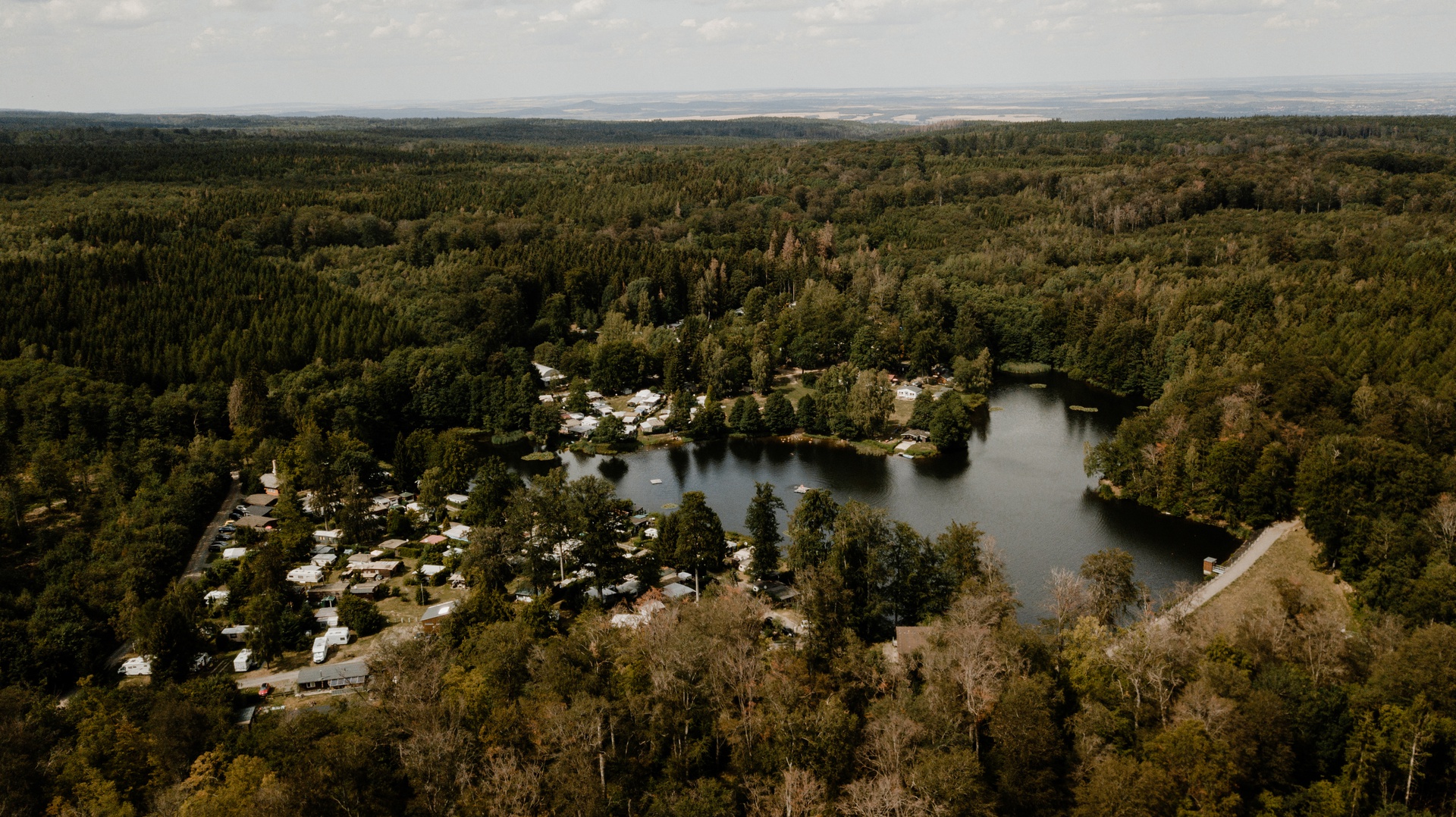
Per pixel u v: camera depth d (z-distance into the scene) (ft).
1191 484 592.19
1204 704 293.64
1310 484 494.18
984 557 453.99
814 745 306.76
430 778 295.07
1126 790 269.44
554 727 310.86
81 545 495.41
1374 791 282.77
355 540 554.87
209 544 545.03
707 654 348.79
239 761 302.66
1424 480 475.31
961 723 315.99
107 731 329.72
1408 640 330.95
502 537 495.41
